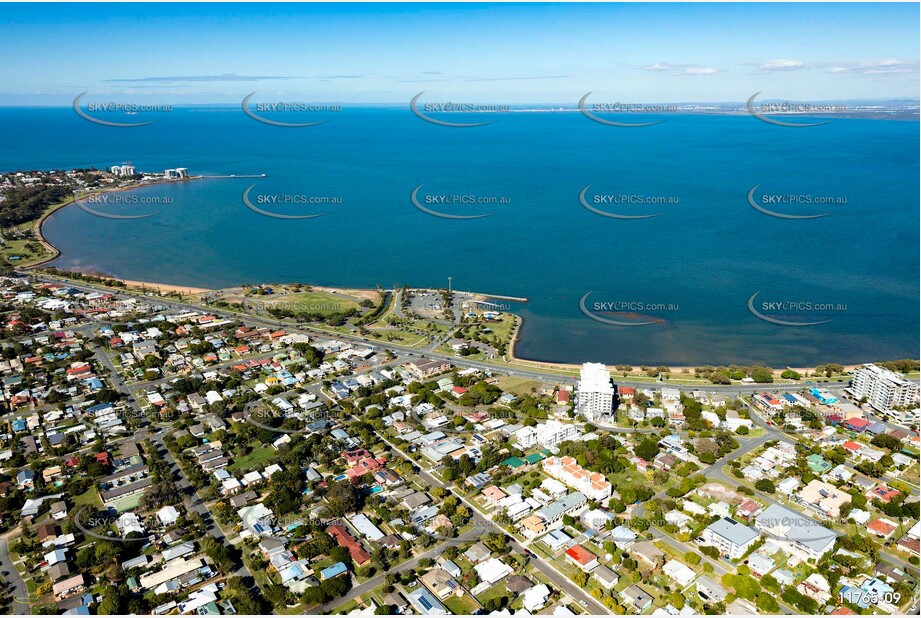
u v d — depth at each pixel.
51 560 148.75
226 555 148.62
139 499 171.25
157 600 138.25
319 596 137.50
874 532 157.88
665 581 144.38
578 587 143.25
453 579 144.12
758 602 135.38
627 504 170.88
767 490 174.25
